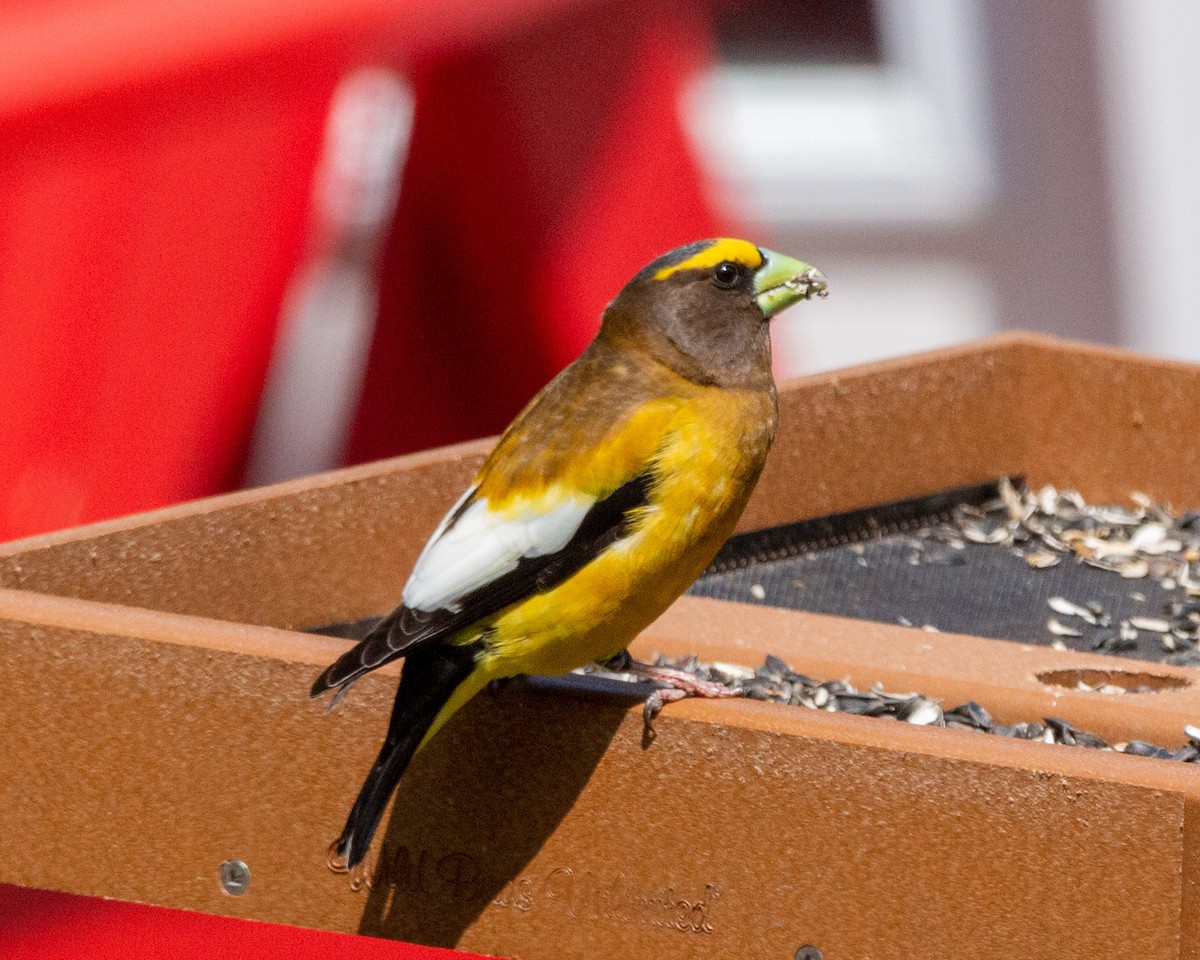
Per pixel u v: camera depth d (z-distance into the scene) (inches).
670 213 593.0
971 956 266.8
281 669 295.4
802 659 352.8
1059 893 261.1
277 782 299.3
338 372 657.0
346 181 602.5
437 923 296.8
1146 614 388.8
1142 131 773.3
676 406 282.5
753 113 810.2
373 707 292.7
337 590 383.2
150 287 491.8
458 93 574.2
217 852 304.8
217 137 476.7
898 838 268.7
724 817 278.7
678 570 281.6
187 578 363.9
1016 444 457.4
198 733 301.7
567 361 605.9
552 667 280.8
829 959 275.6
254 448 566.3
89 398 487.5
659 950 285.0
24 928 495.8
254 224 498.6
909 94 796.6
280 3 393.7
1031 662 352.5
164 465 496.7
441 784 293.0
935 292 807.1
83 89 371.9
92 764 307.7
